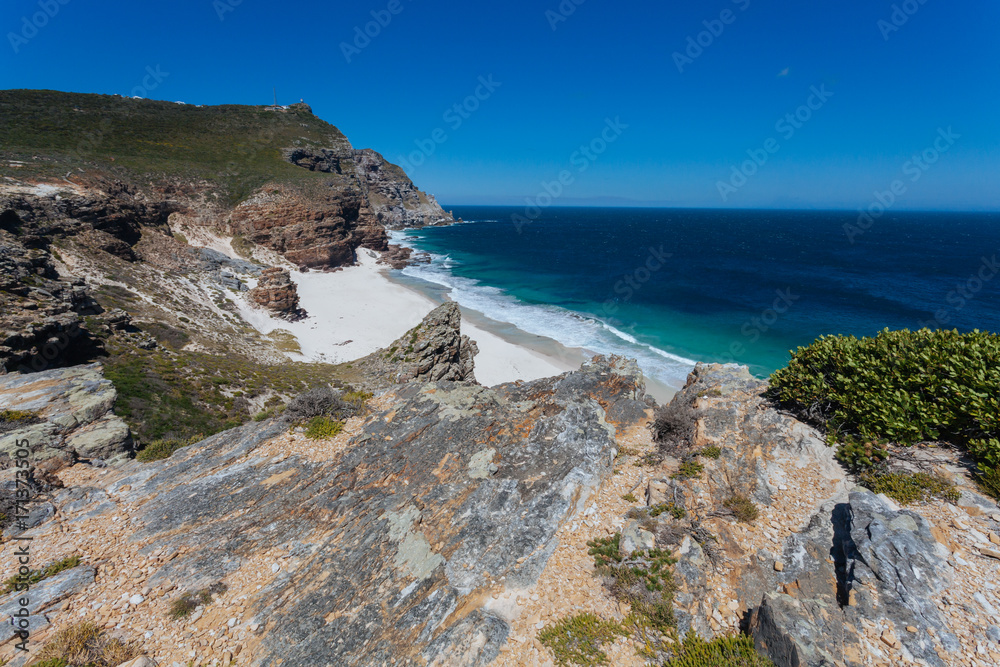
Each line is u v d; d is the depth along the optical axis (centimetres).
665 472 955
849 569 636
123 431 1281
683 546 762
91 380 1455
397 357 2889
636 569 751
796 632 560
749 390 1095
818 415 923
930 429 775
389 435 1140
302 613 734
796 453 880
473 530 854
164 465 1134
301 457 1105
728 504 812
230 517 953
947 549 616
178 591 790
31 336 2017
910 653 530
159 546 880
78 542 891
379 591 761
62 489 1048
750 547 736
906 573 596
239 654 687
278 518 942
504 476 998
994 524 637
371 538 850
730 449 933
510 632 676
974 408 741
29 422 1216
